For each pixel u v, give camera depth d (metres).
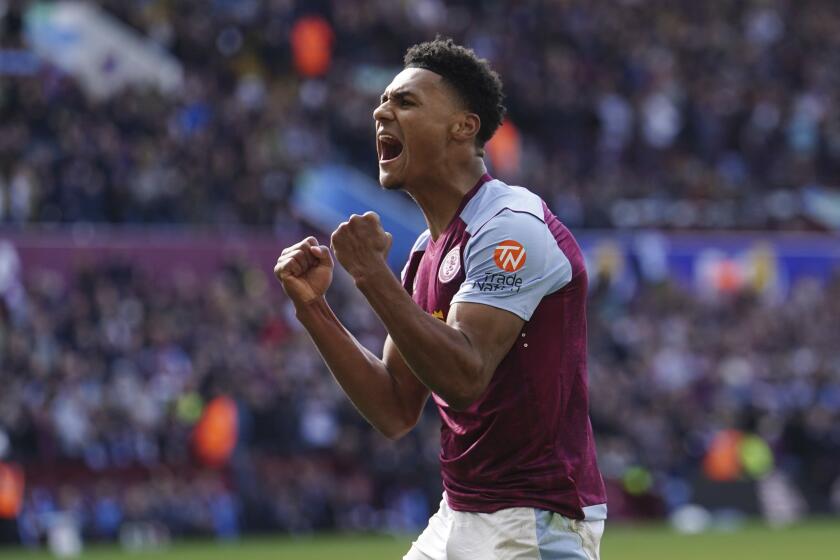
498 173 31.38
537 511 5.04
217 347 22.91
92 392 21.42
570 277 5.06
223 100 29.75
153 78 31.42
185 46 32.16
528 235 4.93
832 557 18.62
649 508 25.34
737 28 39.44
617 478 25.00
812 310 29.98
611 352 27.34
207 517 21.12
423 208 5.29
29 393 20.81
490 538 5.07
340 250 4.76
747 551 19.52
